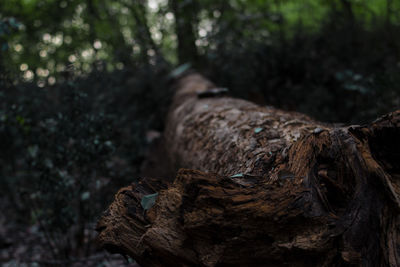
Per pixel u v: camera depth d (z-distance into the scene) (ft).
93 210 8.32
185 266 3.03
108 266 7.73
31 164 8.11
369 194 2.96
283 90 13.15
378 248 2.79
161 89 16.03
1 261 8.79
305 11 18.53
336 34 13.79
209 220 2.87
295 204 2.90
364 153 3.17
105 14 21.25
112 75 14.85
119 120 12.10
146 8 20.18
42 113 9.43
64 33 19.24
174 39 21.57
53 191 7.85
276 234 2.92
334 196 3.16
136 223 3.30
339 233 2.77
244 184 3.31
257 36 15.42
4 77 9.10
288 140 4.42
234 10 19.52
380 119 3.45
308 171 3.19
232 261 2.96
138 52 16.88
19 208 11.79
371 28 14.26
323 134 3.46
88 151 7.74
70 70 8.50
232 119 6.03
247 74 13.60
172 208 3.07
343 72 11.60
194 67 18.65
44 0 19.69
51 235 8.29
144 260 3.27
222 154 5.17
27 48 16.40
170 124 10.15
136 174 10.40
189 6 18.47
